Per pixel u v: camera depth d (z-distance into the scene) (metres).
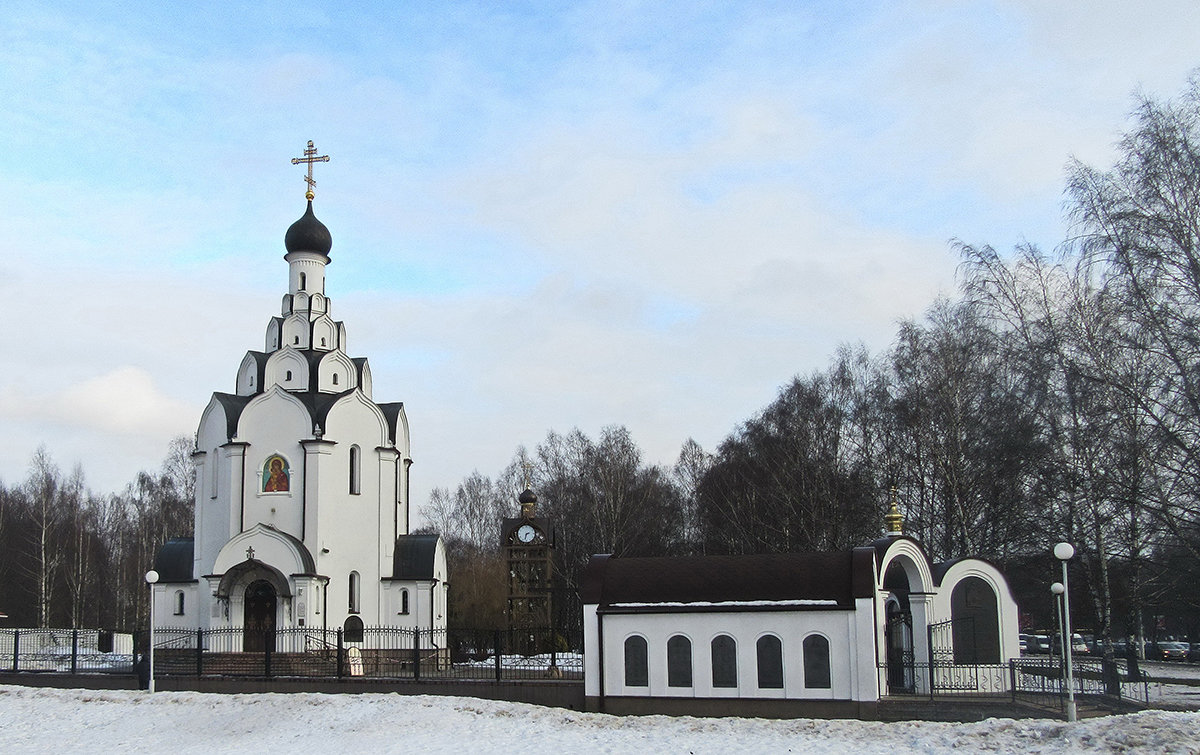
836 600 30.91
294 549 48.16
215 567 48.47
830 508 57.50
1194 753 21.31
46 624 76.25
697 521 77.12
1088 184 33.12
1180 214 31.31
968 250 42.59
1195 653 67.12
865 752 24.67
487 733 28.47
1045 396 37.22
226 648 47.66
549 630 45.25
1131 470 32.81
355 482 52.59
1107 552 38.41
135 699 36.22
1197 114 31.83
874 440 57.00
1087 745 23.08
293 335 55.62
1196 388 30.30
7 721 34.25
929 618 34.38
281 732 30.45
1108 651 38.84
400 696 33.62
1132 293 31.75
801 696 30.62
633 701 32.03
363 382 56.78
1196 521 32.09
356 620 51.19
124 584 88.25
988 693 33.00
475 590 69.38
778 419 62.81
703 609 31.84
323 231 57.28
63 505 86.62
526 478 48.91
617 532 71.56
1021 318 41.03
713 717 30.69
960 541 47.12
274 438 51.66
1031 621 75.62
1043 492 39.72
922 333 52.31
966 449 47.03
